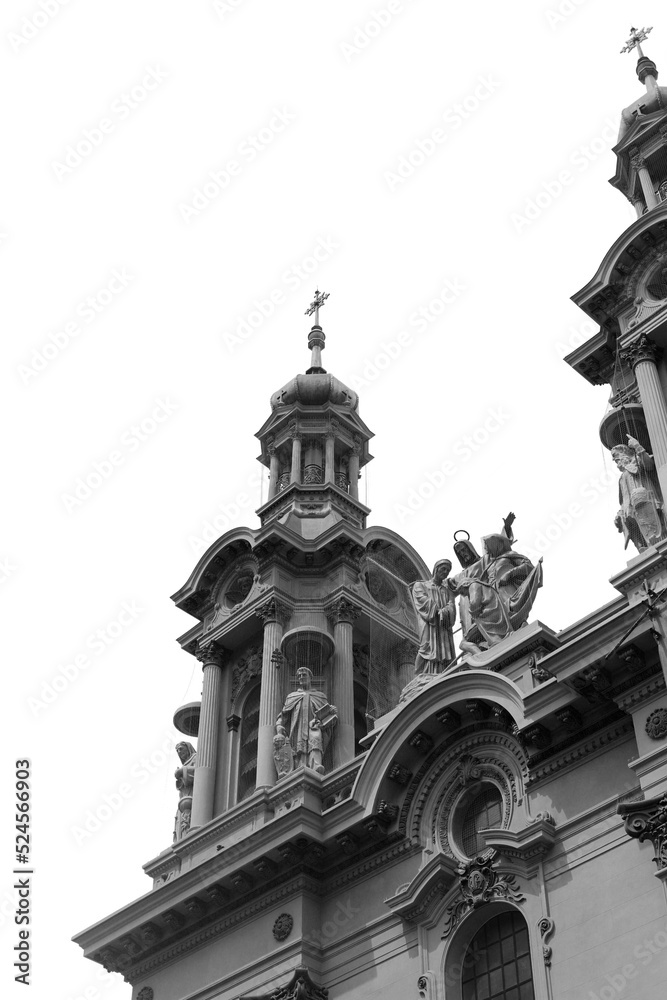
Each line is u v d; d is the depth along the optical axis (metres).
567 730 31.62
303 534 47.09
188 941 37.53
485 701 33.34
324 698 40.53
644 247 37.56
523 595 35.47
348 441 52.00
